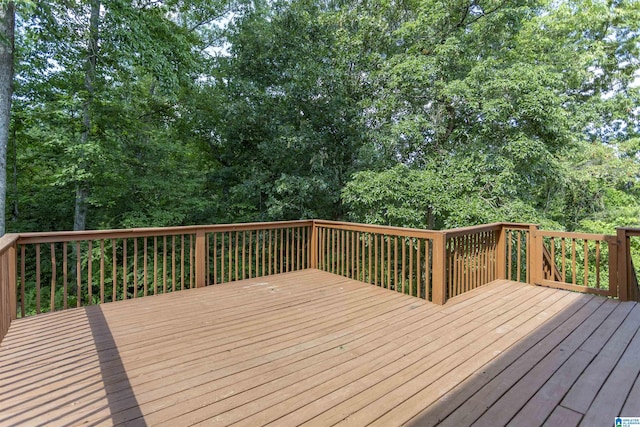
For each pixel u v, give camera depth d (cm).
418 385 213
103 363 242
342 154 821
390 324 318
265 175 826
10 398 198
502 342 276
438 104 732
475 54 790
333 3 900
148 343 276
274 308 366
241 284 466
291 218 831
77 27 686
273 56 816
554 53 887
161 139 837
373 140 755
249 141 903
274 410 188
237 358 251
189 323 321
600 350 259
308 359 249
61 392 205
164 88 731
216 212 914
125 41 672
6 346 269
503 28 748
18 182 881
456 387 210
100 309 361
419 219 673
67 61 716
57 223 930
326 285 461
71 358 249
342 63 796
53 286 355
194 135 980
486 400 196
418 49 779
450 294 405
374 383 215
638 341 274
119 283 796
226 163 1003
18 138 783
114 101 750
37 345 271
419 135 688
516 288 435
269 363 243
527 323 316
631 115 1143
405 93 740
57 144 675
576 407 188
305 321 328
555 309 353
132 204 803
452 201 661
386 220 711
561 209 983
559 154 732
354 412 186
